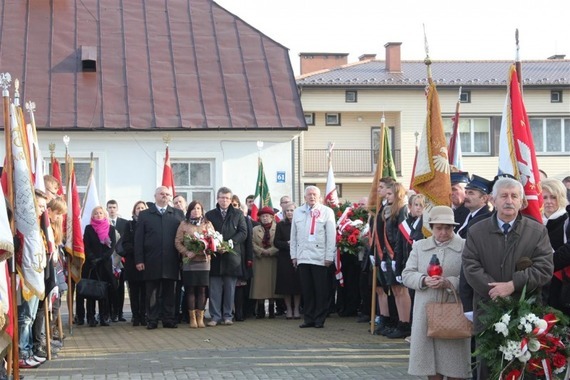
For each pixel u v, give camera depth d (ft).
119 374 35.55
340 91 125.08
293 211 56.29
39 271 33.78
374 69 134.10
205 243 52.16
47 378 34.78
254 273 57.00
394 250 43.62
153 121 88.74
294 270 55.98
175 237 53.01
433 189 35.06
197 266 52.65
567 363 25.41
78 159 87.86
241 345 43.93
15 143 34.06
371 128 128.06
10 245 29.48
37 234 33.94
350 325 52.03
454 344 27.81
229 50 97.40
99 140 88.17
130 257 53.93
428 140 35.42
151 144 88.89
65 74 91.81
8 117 34.22
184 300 56.24
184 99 91.56
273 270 57.31
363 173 126.72
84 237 53.57
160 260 52.21
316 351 41.22
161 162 88.84
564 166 127.85
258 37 99.40
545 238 25.99
